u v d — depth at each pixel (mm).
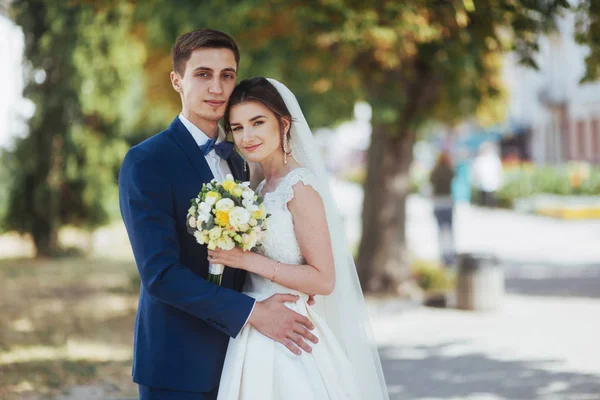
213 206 2613
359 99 8984
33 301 8961
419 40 6789
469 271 8344
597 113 25141
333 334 3031
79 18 9570
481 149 23859
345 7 6281
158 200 2689
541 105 29391
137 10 7484
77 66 11477
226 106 2945
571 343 6711
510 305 8648
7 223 12844
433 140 30578
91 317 8062
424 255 13219
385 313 8281
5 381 5527
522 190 23094
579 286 9805
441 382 5562
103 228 13953
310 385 2811
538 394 5191
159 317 2771
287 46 7219
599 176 21844
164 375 2732
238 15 6324
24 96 12133
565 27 20031
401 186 9445
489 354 6402
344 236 3131
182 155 2809
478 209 24188
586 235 15625
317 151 3074
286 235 2877
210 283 2693
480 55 7062
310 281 2822
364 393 3074
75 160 12594
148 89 10938
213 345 2818
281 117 2941
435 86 8656
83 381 5590
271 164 3016
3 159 12680
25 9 11289
